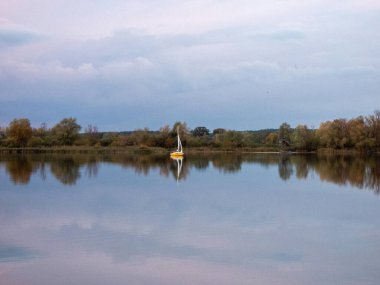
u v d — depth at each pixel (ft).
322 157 330.95
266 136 477.36
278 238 71.10
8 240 68.95
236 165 237.86
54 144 430.61
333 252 63.52
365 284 51.39
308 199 111.24
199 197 113.70
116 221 82.74
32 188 130.52
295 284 51.29
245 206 99.86
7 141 409.08
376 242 69.05
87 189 128.88
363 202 107.04
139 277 52.95
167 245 66.23
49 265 57.06
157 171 194.49
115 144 449.48
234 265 57.41
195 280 52.16
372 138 381.40
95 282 51.42
